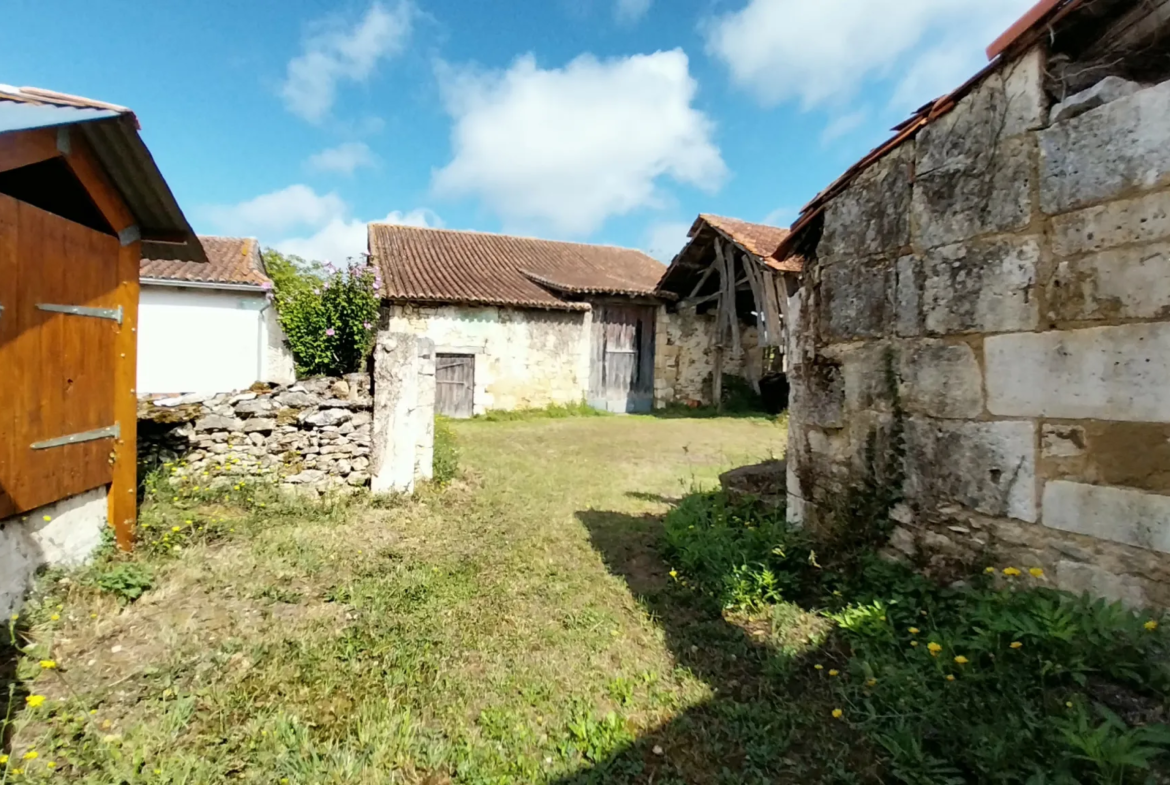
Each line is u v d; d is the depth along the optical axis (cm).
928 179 297
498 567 391
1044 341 244
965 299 278
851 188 352
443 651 280
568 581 371
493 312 1233
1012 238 256
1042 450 246
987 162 267
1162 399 206
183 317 1105
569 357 1331
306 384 541
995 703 204
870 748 209
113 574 318
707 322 1495
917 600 286
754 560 355
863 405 341
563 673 265
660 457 830
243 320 1142
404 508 514
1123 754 162
